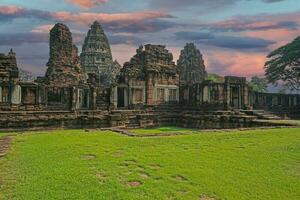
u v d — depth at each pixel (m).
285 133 27.75
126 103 51.56
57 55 55.34
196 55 82.75
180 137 25.05
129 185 12.57
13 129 38.00
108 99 50.72
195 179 13.17
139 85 52.84
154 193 11.51
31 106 43.34
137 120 48.16
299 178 13.66
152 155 17.88
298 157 17.73
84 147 20.50
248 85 56.09
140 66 54.84
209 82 53.12
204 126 47.75
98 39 86.56
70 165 15.48
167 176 13.66
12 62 42.50
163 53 56.31
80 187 12.09
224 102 50.88
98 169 14.84
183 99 56.94
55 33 56.00
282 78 81.12
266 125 39.59
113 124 44.44
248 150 19.64
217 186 12.34
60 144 21.66
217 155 17.98
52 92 49.00
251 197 11.29
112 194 11.35
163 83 55.31
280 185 12.59
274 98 63.09
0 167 15.10
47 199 10.81
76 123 42.56
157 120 50.88
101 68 85.12
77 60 59.44
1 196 11.11
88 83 51.53
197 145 21.50
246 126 42.62
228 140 23.81
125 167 15.28
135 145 21.39
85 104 47.38
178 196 11.25
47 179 13.06
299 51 75.81
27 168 14.84
